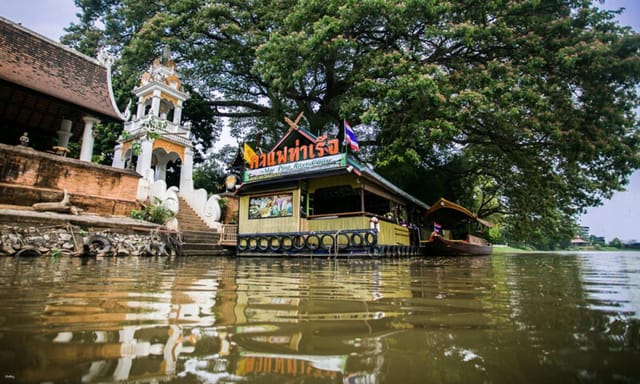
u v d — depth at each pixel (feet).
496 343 4.40
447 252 54.85
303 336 4.67
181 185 72.23
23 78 44.39
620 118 56.80
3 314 5.98
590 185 70.28
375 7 55.47
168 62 74.28
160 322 5.46
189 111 84.28
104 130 76.89
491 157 81.25
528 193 75.15
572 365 3.55
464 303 7.81
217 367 3.39
